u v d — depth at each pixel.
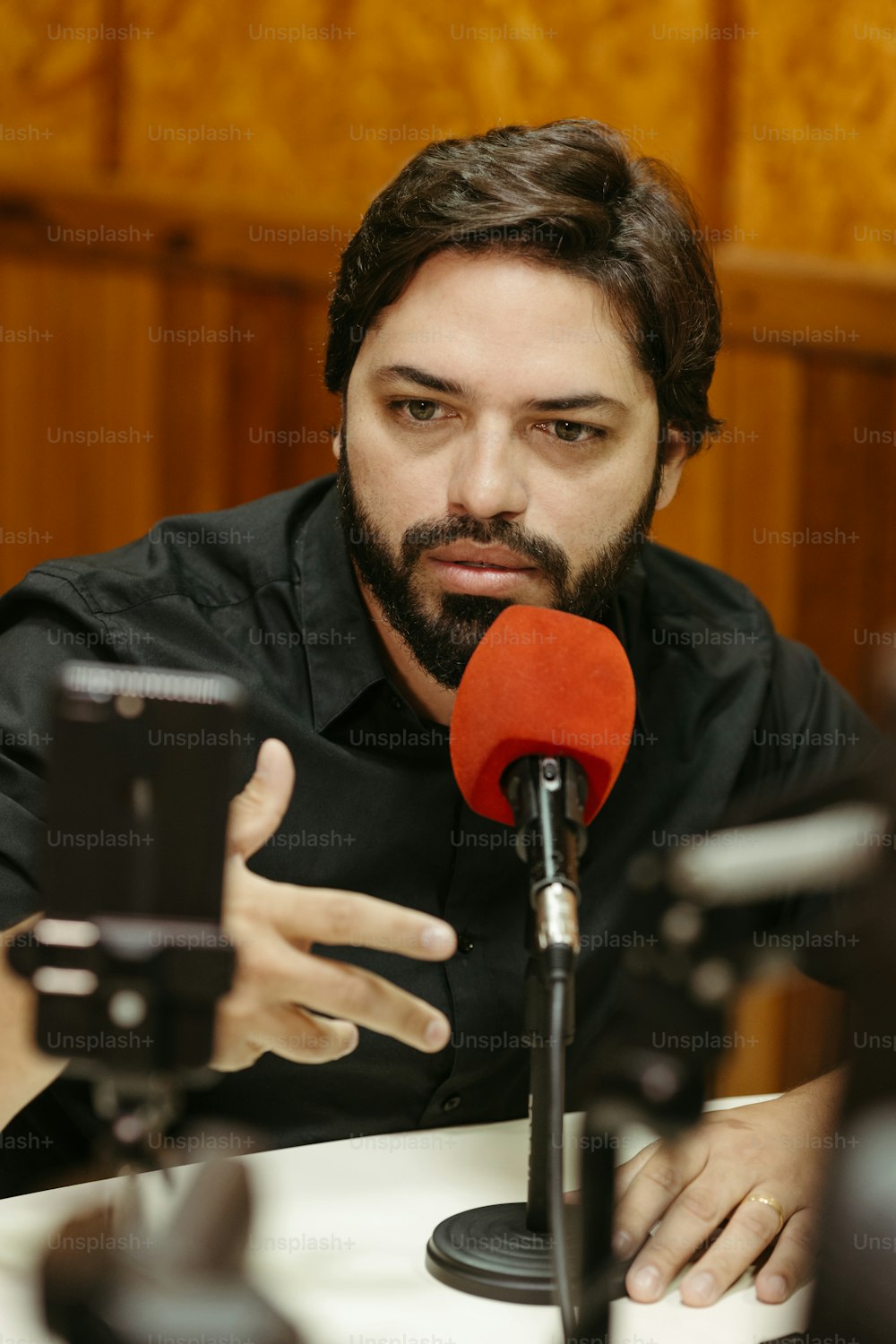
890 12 4.07
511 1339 1.11
